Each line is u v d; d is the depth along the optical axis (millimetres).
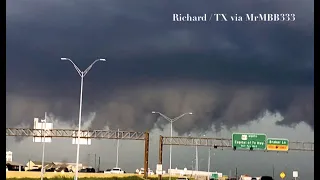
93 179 93750
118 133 83562
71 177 92250
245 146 85750
